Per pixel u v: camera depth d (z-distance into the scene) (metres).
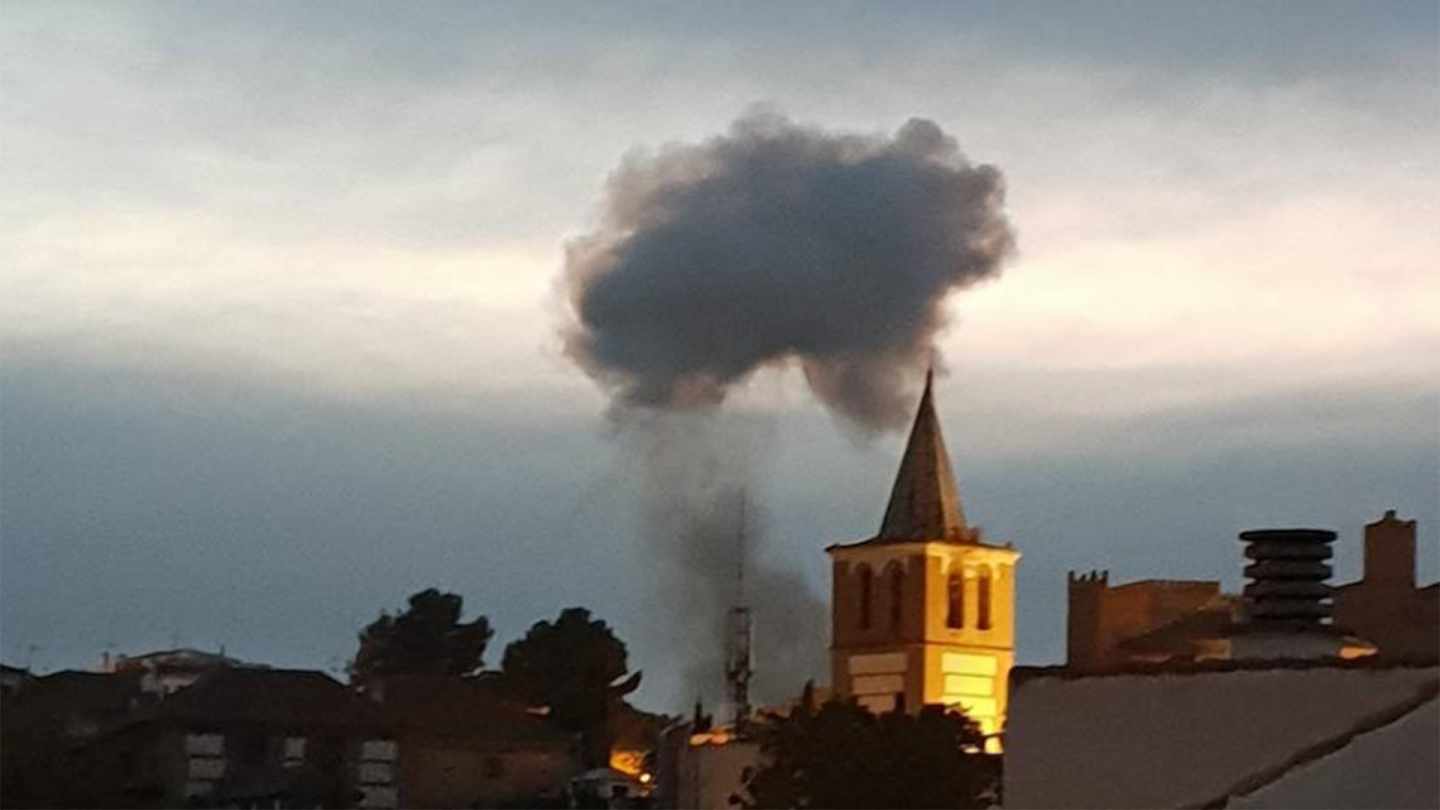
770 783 60.03
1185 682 43.88
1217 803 42.91
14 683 74.62
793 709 74.75
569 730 96.88
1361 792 41.31
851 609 109.00
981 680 106.94
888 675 106.88
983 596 107.75
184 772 68.19
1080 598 82.12
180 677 80.56
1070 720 45.16
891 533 109.50
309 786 71.62
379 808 72.56
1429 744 40.88
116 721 67.94
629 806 83.44
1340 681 42.03
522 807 79.25
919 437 111.56
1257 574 48.88
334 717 74.50
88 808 57.62
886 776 58.62
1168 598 81.69
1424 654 41.91
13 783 57.66
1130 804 44.09
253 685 74.50
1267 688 42.81
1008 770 45.69
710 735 86.94
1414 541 68.62
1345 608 68.44
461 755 80.56
